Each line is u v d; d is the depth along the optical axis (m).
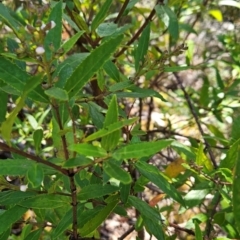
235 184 0.34
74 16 0.53
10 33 0.78
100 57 0.32
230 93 0.78
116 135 0.31
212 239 0.46
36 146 0.36
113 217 1.02
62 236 0.45
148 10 0.76
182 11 0.79
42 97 0.33
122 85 0.45
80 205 0.41
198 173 0.47
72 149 0.30
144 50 0.47
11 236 0.65
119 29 0.50
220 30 1.09
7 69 0.32
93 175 0.46
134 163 0.42
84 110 0.62
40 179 0.32
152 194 0.85
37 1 0.55
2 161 0.34
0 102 0.39
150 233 0.49
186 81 1.17
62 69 0.36
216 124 0.93
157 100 1.10
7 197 0.38
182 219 0.76
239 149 0.34
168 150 0.82
